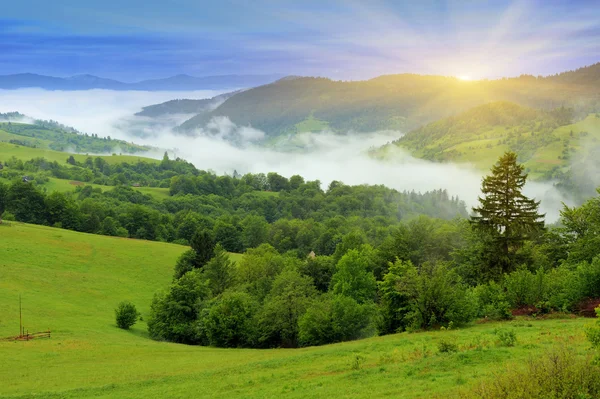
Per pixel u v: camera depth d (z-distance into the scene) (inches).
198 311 2689.5
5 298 2851.9
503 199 1998.0
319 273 3737.7
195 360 1764.3
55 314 2728.8
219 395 1048.8
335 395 869.2
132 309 2795.3
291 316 2314.2
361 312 2001.7
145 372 1531.7
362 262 2783.0
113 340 2316.7
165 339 2689.5
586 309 1413.6
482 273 2018.9
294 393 944.3
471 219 2065.7
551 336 1082.1
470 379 799.7
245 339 2373.3
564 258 2500.0
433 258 3090.6
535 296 1531.7
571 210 2539.4
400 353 1157.7
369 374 994.7
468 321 1530.5
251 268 3678.6
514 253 2006.6
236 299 2459.4
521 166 1979.6
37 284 3294.8
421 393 768.9
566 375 615.5
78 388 1317.7
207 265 3518.7
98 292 3444.9
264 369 1296.8
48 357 1852.9
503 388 646.5
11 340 2113.7
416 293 1589.6
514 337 1059.3
